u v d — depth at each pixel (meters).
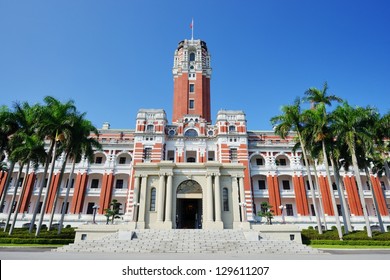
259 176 61.47
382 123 38.94
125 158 63.34
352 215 54.94
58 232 36.91
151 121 62.53
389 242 30.89
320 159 40.31
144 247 25.64
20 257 19.31
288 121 41.38
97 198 58.34
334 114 38.59
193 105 71.56
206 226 37.38
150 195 39.72
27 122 39.44
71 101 39.72
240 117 63.59
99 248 25.52
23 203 54.47
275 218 53.94
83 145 40.34
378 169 46.06
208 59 80.62
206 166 40.78
